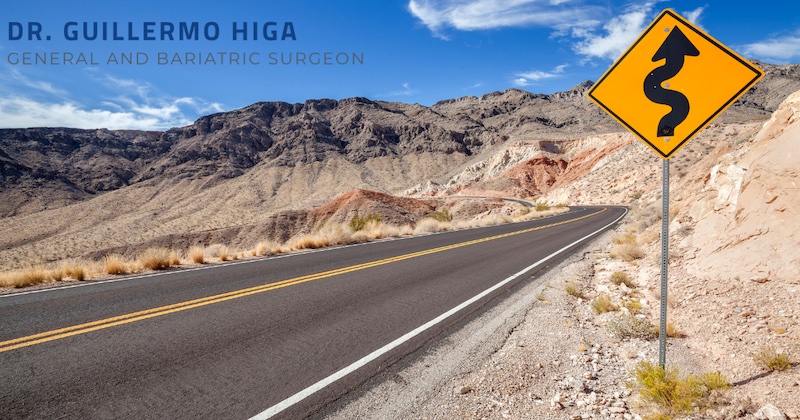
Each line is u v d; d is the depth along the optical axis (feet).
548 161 387.75
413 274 29.01
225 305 20.76
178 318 18.56
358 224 100.32
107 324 17.61
